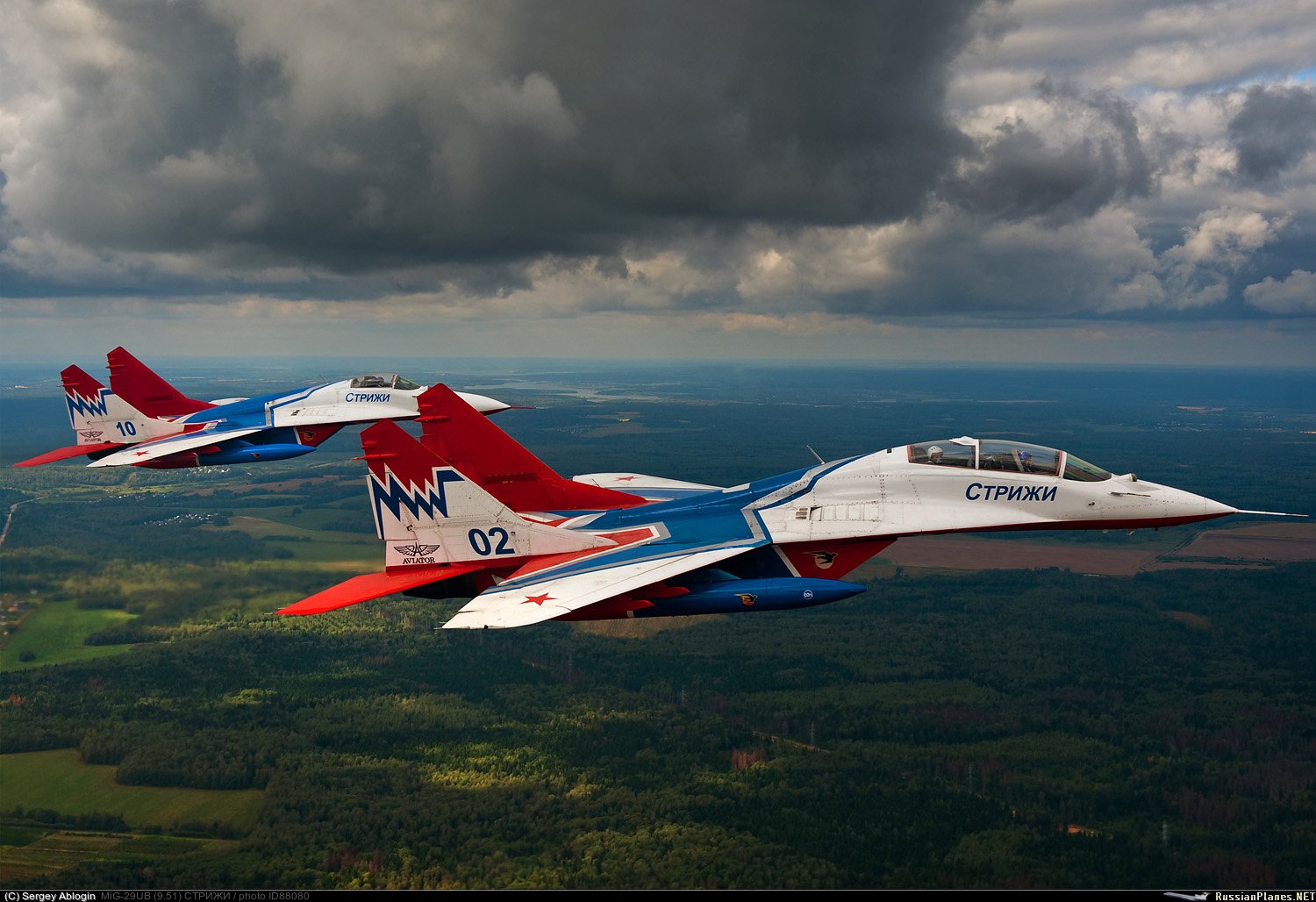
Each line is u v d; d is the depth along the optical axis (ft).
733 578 70.85
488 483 86.38
